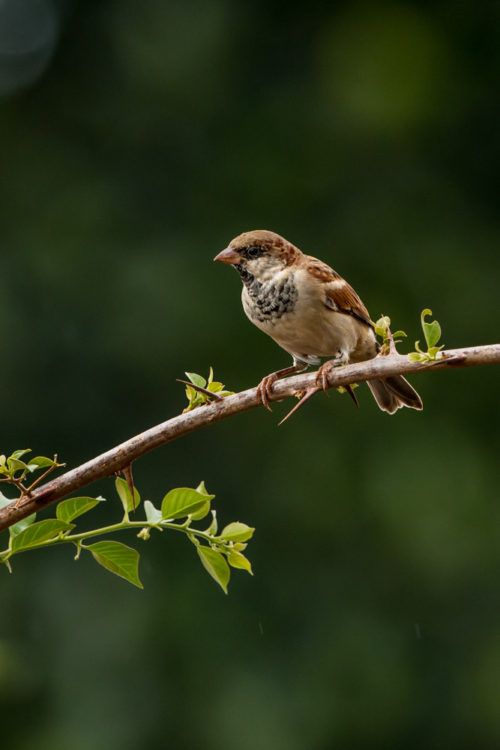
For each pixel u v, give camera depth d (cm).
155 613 1264
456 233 1508
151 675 1230
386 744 1231
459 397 1430
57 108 1623
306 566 1346
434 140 1586
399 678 1259
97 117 1602
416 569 1319
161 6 1620
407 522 1311
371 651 1280
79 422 1392
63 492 412
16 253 1452
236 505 1382
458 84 1590
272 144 1559
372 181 1547
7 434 1365
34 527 384
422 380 1434
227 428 1418
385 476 1345
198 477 1407
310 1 1630
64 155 1578
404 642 1295
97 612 1261
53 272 1427
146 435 423
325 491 1356
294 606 1321
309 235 1497
